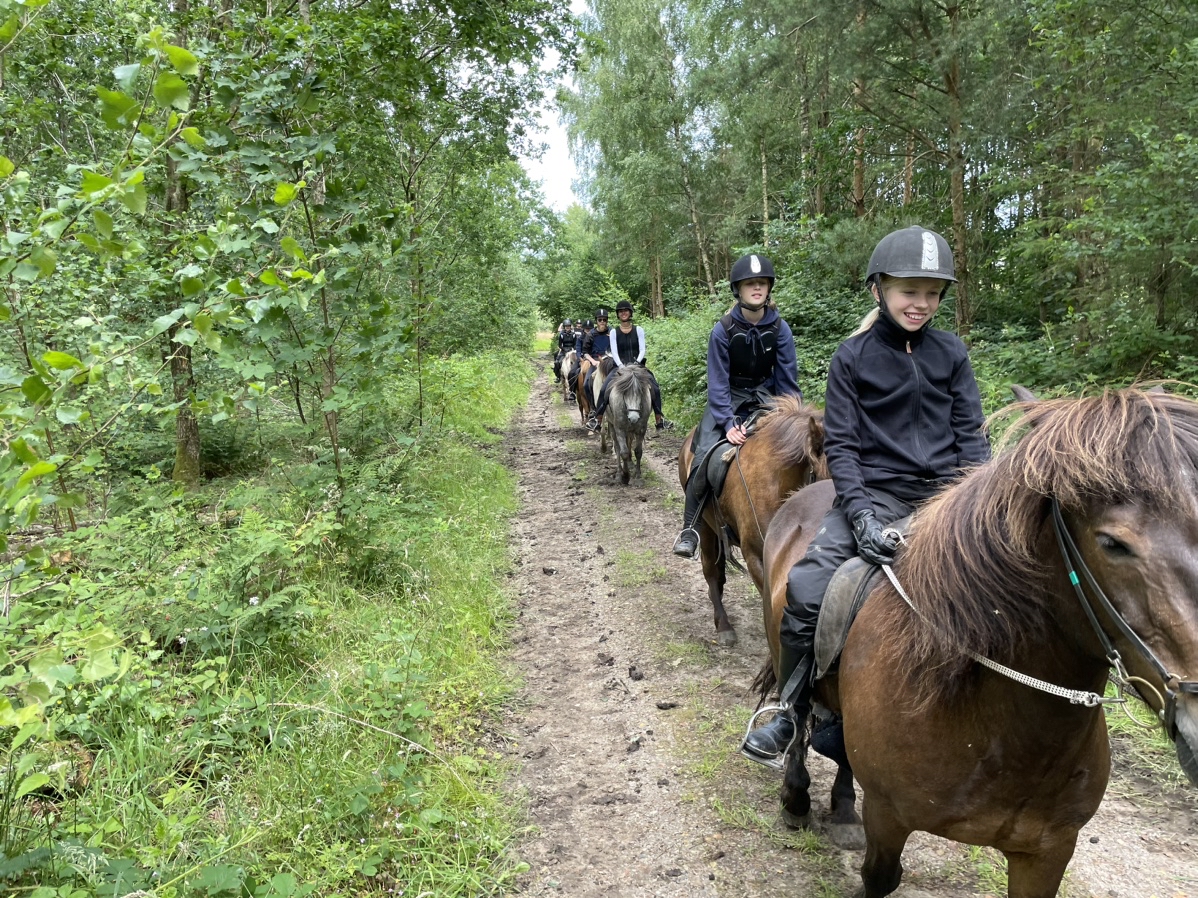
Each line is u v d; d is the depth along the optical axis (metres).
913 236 2.28
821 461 3.55
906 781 1.84
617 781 3.44
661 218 25.05
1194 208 6.53
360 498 5.30
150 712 3.08
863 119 12.80
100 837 2.25
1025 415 1.63
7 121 6.57
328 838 2.78
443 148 11.32
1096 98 8.70
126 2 6.55
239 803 2.82
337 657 4.06
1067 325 8.37
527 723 3.98
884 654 1.92
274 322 3.86
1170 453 1.29
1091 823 2.96
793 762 2.94
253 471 8.19
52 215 1.92
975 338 10.64
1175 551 1.24
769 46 13.44
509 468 11.05
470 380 13.09
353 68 6.12
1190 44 6.98
